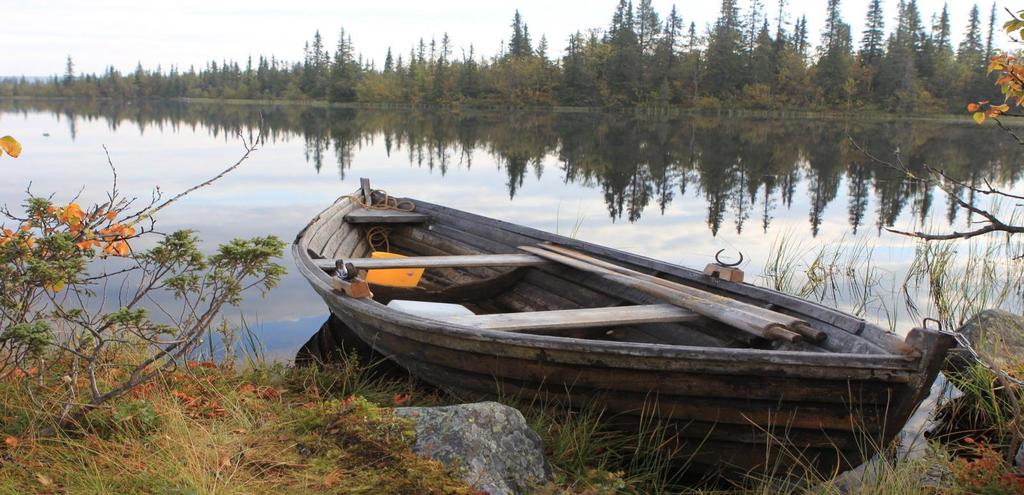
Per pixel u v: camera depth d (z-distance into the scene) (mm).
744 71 71438
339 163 23281
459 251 8148
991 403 5051
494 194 17203
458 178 20047
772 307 4691
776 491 3852
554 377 4133
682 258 10734
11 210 11422
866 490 3771
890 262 10211
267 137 34125
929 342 3367
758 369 3584
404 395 5055
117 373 4395
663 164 23578
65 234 3881
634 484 3959
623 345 3824
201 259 4078
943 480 4148
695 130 42250
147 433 3625
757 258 10664
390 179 19594
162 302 7387
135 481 3164
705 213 14938
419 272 7629
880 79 67438
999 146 29469
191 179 17906
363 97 92000
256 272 4145
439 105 83750
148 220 12266
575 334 5152
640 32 80188
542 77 78250
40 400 3787
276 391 4711
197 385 4453
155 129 39750
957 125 48469
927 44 70625
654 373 3822
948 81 65812
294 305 7812
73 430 3588
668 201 16453
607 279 5969
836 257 10453
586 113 69125
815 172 21578
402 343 4891
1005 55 4270
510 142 32375
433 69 89812
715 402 3777
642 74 73750
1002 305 7988
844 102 67062
